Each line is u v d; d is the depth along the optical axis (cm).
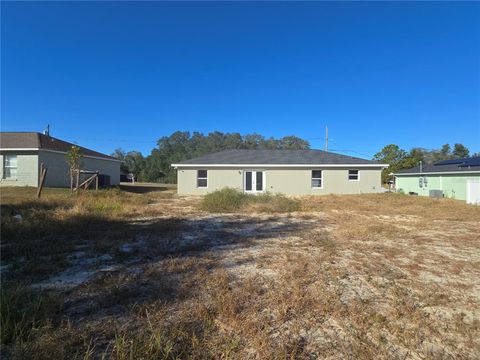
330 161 2338
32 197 1476
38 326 315
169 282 459
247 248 683
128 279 465
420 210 1434
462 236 848
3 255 582
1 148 2077
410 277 514
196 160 2336
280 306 386
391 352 301
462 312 390
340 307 390
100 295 410
